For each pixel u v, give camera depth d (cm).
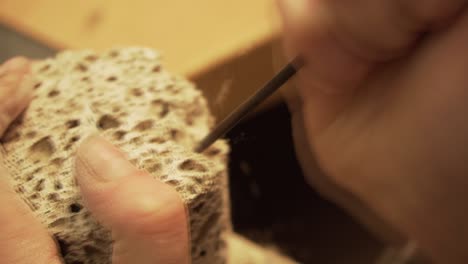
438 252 25
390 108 24
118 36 40
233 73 35
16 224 24
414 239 27
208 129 28
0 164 26
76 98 27
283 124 36
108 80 28
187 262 24
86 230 24
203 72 36
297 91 30
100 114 26
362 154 26
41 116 27
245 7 39
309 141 31
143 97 27
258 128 36
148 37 39
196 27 38
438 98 22
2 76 27
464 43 21
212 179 25
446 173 22
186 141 27
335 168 27
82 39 40
